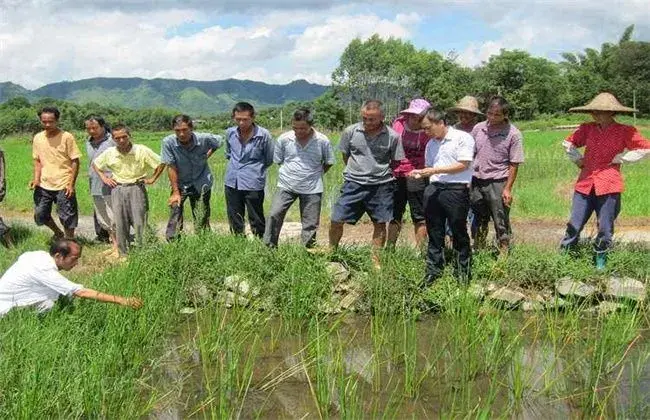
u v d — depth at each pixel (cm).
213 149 911
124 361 596
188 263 816
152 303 694
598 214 802
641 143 768
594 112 774
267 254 826
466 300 718
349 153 806
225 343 648
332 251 841
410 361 621
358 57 9444
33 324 591
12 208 1452
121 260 883
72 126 6950
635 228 1172
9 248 980
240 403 554
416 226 852
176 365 627
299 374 612
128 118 8019
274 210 836
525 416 533
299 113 798
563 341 687
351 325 755
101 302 660
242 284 802
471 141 711
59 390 500
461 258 768
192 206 927
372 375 610
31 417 463
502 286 796
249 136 854
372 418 522
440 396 567
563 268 797
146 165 905
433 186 741
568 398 562
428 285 779
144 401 551
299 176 826
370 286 784
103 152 914
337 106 8238
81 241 1057
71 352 550
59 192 977
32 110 6756
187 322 743
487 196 820
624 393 568
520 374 574
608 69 8344
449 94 8412
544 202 1381
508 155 805
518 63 7938
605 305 771
